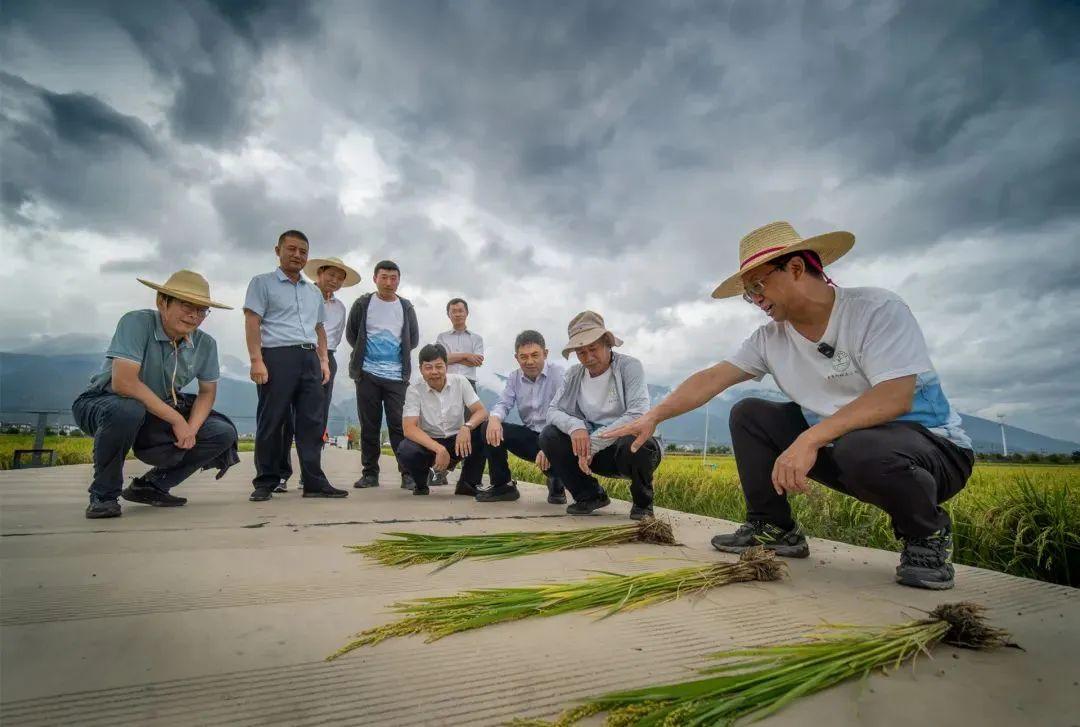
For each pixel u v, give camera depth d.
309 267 6.09
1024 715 1.19
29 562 2.38
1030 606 1.94
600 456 4.13
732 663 1.44
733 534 2.83
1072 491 3.64
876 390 2.20
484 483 7.05
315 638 1.57
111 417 3.54
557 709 1.20
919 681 1.35
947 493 2.31
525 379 5.07
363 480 6.06
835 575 2.36
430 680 1.33
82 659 1.40
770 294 2.39
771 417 2.69
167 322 3.77
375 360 5.96
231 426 4.34
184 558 2.48
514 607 1.75
